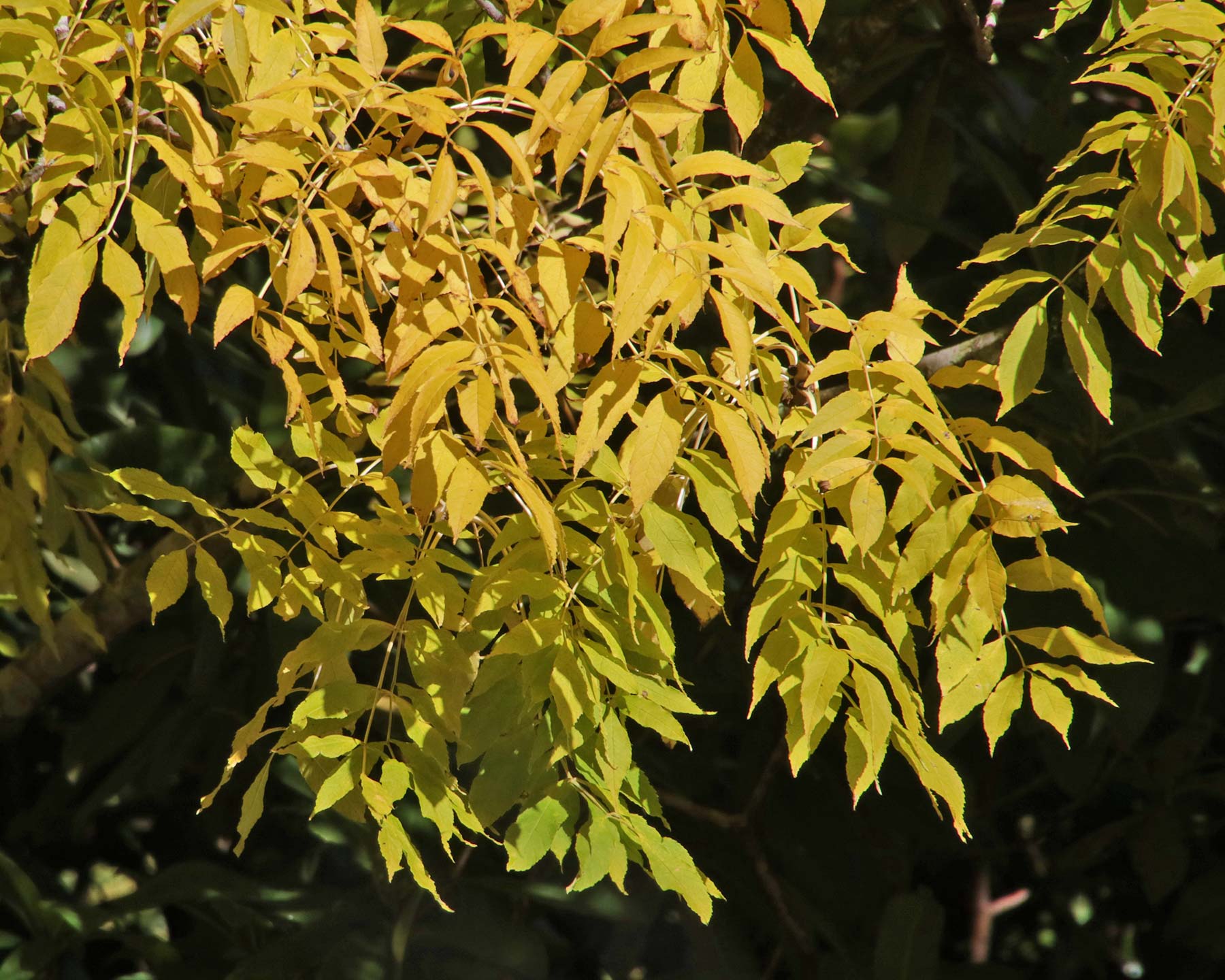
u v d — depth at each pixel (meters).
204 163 4.45
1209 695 7.60
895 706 4.73
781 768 6.85
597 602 4.55
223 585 4.51
